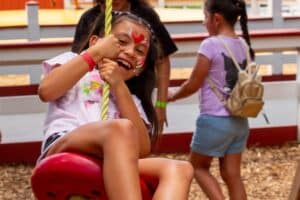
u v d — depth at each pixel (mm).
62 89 2877
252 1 13461
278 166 6039
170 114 6523
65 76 2859
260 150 6504
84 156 2635
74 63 2867
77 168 2594
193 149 4398
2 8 18391
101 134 2576
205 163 4414
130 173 2475
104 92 2883
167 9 17656
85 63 2869
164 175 2674
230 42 4340
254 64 4258
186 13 15250
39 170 2654
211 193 4332
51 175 2639
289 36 6297
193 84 4363
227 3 4348
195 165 4430
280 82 6691
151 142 3291
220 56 4281
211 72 4305
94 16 3883
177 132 6496
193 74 4355
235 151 4371
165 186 2615
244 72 4223
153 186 2734
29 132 6336
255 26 9258
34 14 8875
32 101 6312
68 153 2652
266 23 9289
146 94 3262
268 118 6676
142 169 2748
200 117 4340
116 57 2922
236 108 4188
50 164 2627
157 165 2736
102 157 2639
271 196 5344
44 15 15164
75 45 3836
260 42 6254
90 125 2650
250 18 9289
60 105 2984
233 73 4281
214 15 4395
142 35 2969
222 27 4402
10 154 6266
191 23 9305
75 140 2656
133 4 4184
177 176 2664
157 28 4270
